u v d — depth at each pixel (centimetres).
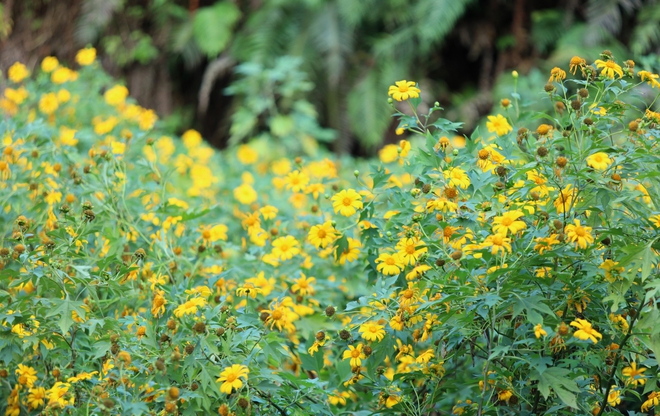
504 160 554
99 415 539
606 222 539
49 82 851
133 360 545
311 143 1203
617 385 554
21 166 633
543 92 545
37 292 556
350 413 578
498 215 540
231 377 529
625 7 1239
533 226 542
